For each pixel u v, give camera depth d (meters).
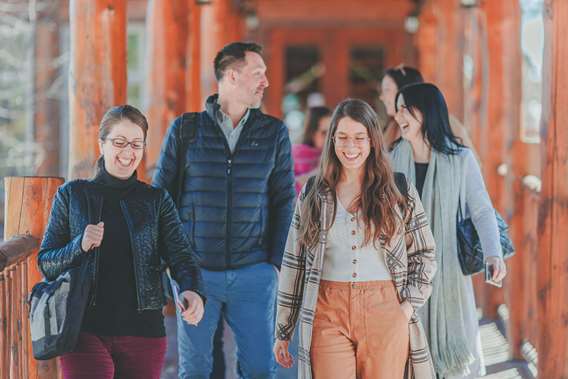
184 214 10.90
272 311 11.04
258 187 10.87
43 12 32.44
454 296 10.38
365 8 36.78
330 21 38.25
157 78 20.14
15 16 34.47
